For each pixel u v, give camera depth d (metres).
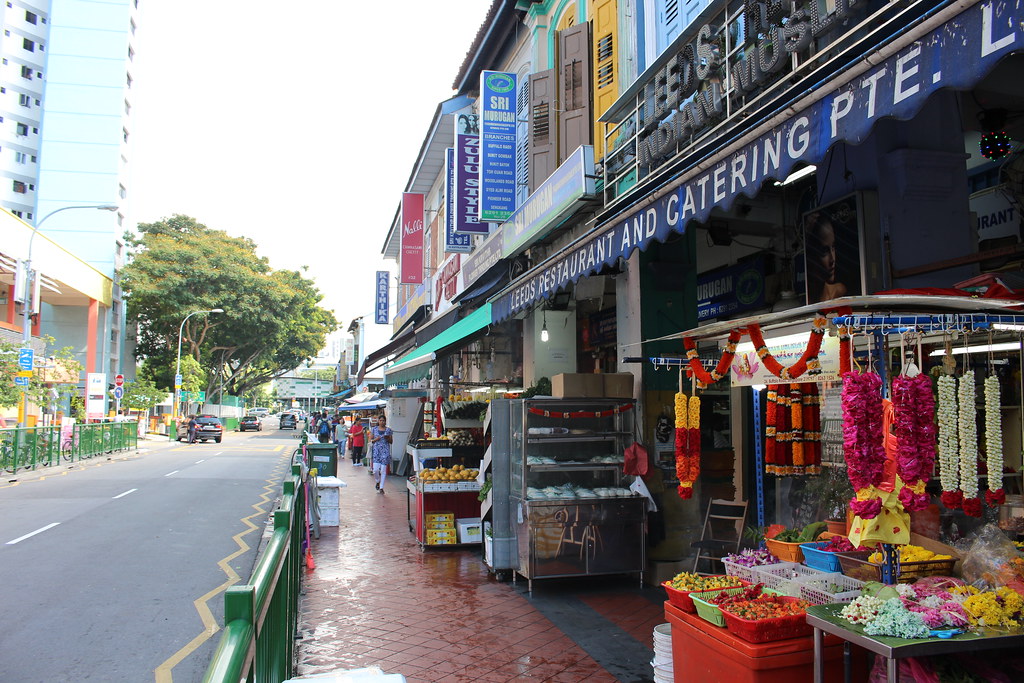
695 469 4.69
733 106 5.27
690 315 7.99
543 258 10.26
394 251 32.84
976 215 5.78
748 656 3.64
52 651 5.75
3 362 20.56
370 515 12.97
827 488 6.03
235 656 1.84
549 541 7.29
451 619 6.46
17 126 55.78
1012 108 5.54
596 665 5.29
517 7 12.16
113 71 49.72
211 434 40.06
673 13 6.62
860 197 5.63
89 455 26.75
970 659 3.49
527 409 7.56
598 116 8.63
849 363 3.52
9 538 10.48
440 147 18.91
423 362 11.63
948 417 3.65
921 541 4.70
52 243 32.56
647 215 5.19
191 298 43.06
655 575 7.56
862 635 3.23
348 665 5.29
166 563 8.87
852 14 4.04
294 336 53.03
